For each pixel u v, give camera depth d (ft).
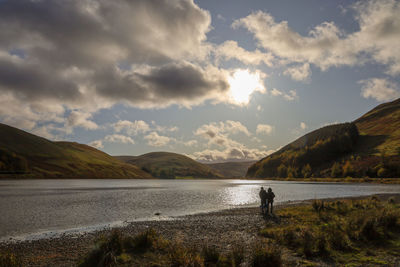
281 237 41.98
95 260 31.30
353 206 79.05
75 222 68.49
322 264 28.78
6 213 85.05
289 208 86.53
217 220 68.39
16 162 547.49
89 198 142.92
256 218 70.03
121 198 143.74
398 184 284.82
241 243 41.81
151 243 39.11
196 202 123.03
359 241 38.14
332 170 471.62
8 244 45.09
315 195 151.74
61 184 341.41
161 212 87.76
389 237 39.52
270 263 28.22
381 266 27.48
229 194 178.50
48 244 44.73
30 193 179.52
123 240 39.40
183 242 42.91
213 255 31.63
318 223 55.62
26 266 31.65
